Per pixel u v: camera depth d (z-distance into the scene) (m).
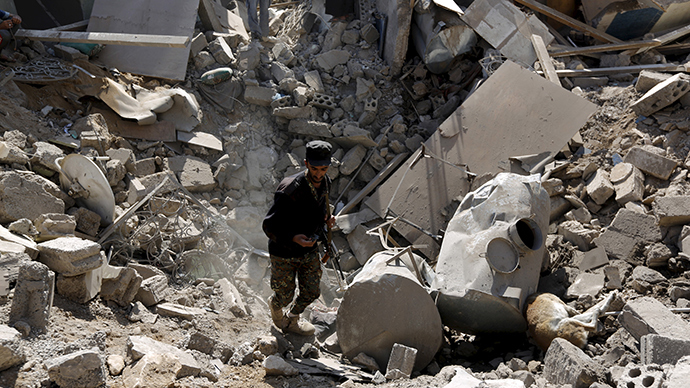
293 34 9.37
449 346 4.74
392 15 8.22
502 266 4.20
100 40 6.30
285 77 7.98
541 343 3.98
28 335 2.82
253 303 4.92
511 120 6.80
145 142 6.36
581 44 8.65
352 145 7.55
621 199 5.62
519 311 4.13
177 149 6.62
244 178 6.91
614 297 4.18
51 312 3.16
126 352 3.03
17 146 4.79
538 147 6.57
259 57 8.05
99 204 4.62
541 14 8.91
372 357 4.05
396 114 7.98
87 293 3.51
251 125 7.59
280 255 3.63
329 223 3.72
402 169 6.95
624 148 6.26
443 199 6.63
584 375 3.11
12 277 3.12
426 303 3.97
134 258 4.81
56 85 6.12
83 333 3.13
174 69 7.38
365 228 6.67
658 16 8.12
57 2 7.80
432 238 6.51
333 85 8.27
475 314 4.23
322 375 3.48
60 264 3.39
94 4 7.82
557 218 5.96
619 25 8.41
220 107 7.52
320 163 3.32
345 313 4.07
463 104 7.03
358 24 9.04
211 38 8.06
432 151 6.93
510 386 2.78
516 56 7.86
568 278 5.11
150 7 7.74
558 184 5.91
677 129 6.12
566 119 6.62
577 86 7.46
